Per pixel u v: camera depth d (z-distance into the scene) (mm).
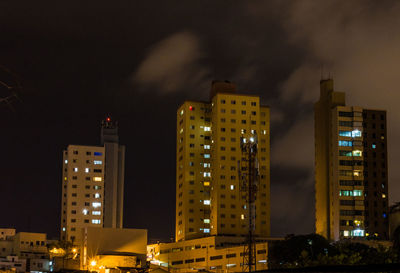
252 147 138625
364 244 181500
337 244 179750
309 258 163000
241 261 197250
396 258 69250
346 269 61406
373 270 59531
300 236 173750
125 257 197375
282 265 169000
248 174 139250
